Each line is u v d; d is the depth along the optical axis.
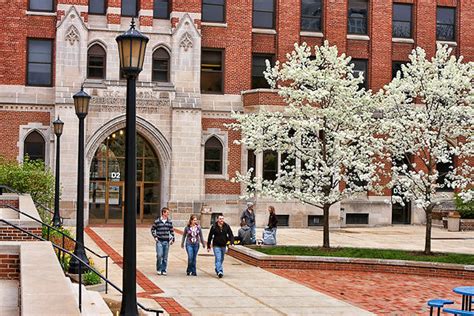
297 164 34.66
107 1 37.72
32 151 37.12
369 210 40.62
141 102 37.25
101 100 36.75
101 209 37.78
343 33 41.00
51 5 37.81
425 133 24.91
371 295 18.28
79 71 36.66
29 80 37.44
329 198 25.16
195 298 16.95
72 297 9.16
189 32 38.06
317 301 17.06
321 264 22.73
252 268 22.66
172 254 25.50
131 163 10.36
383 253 24.53
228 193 38.97
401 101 26.80
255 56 40.12
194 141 37.81
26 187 27.77
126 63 10.46
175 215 37.41
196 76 38.16
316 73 26.44
